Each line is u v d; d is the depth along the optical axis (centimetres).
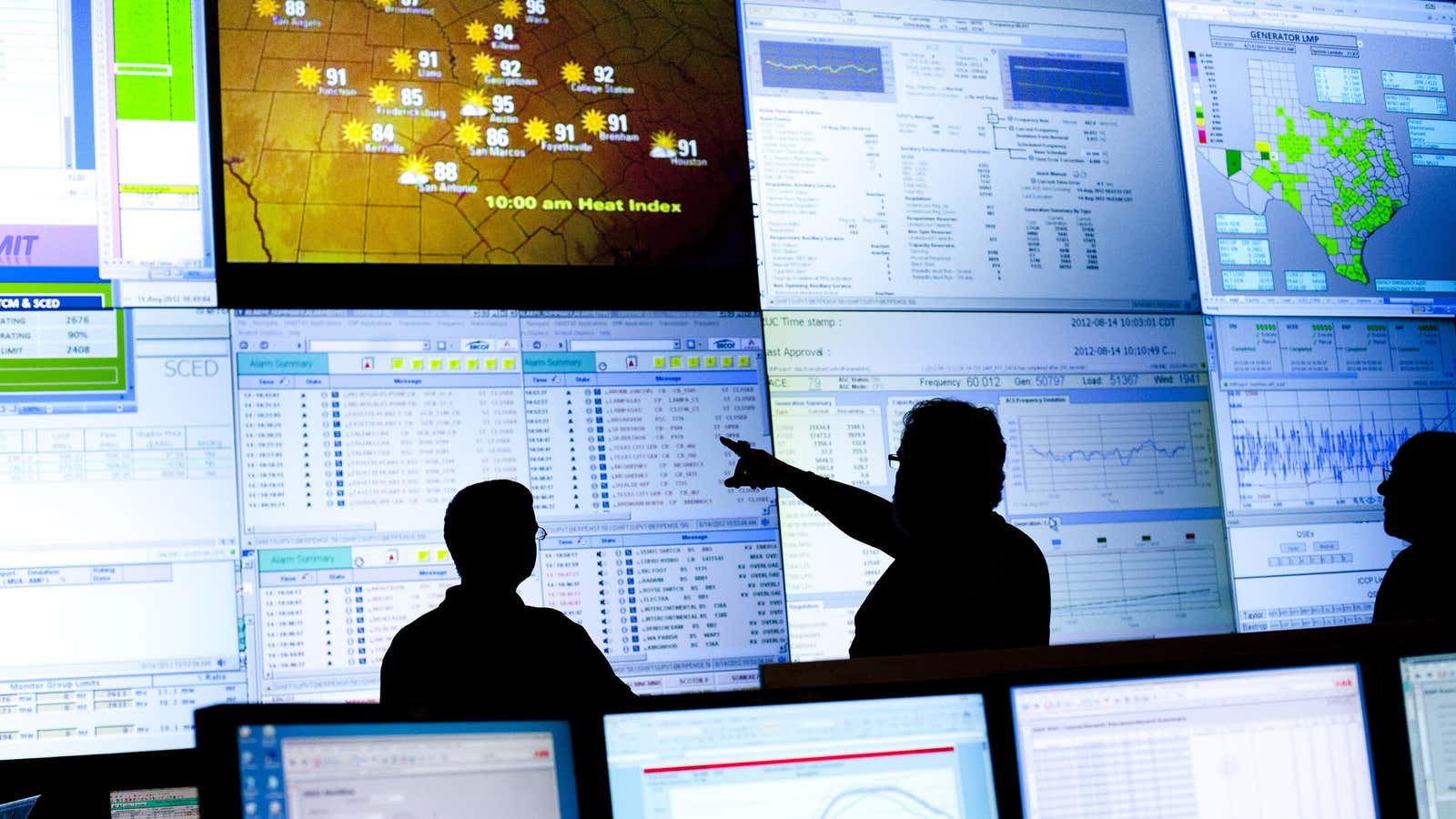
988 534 218
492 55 323
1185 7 381
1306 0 392
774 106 344
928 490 217
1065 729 143
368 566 298
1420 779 148
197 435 294
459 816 131
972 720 142
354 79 313
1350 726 147
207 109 304
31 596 279
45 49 298
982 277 351
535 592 306
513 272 317
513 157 321
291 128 308
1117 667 144
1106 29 373
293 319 303
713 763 137
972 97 359
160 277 297
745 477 272
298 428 299
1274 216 377
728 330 330
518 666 221
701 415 324
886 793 139
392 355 307
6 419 284
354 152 311
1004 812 140
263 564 293
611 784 135
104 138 298
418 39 319
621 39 333
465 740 133
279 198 305
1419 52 400
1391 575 245
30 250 291
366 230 310
